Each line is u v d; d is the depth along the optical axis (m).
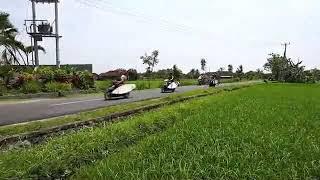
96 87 37.06
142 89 43.66
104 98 26.47
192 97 28.55
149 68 91.44
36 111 17.69
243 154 8.15
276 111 17.33
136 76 70.44
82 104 21.50
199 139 9.45
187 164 7.25
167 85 36.34
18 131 11.15
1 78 29.25
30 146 9.73
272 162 7.76
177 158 7.75
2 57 40.97
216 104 20.78
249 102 22.69
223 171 6.98
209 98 26.12
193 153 7.98
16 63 43.34
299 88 50.12
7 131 11.09
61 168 7.34
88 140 9.40
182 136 9.87
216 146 8.67
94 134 10.16
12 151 8.69
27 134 10.76
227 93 34.94
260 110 17.62
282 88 49.25
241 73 127.81
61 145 8.81
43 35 40.03
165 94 32.38
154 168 6.97
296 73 103.00
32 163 7.27
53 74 33.00
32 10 39.91
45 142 10.15
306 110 18.59
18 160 7.49
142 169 7.04
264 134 10.63
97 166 7.25
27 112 17.25
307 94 34.53
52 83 31.28
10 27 40.28
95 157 8.45
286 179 6.93
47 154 7.92
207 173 6.90
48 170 7.12
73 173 7.33
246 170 7.12
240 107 18.92
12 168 6.96
